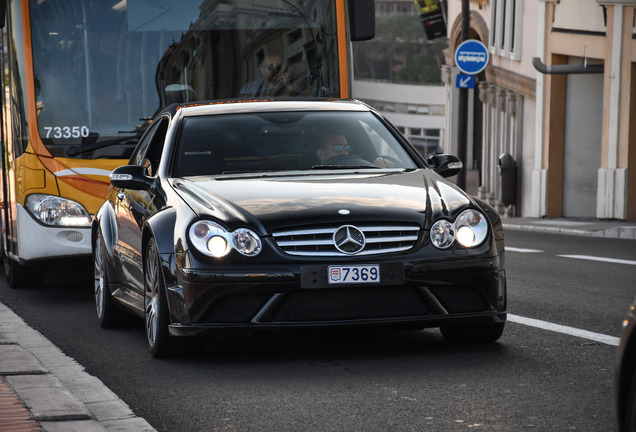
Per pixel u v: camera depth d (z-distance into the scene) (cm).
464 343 1299
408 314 1188
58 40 1969
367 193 1242
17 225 1950
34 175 1931
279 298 1162
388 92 13350
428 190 1267
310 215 1180
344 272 1163
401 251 1180
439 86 13062
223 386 1099
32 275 2042
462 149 4775
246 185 1279
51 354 1308
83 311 1728
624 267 2295
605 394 1012
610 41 3859
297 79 2097
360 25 2088
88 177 1938
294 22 2098
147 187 1375
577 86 4441
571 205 4491
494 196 5438
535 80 4628
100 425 920
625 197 3800
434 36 6719
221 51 2050
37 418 936
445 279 1187
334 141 1424
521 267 2320
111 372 1198
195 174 1368
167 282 1207
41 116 1944
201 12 2042
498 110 5341
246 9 2069
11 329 1508
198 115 1464
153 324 1279
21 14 1961
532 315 1544
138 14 2005
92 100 1964
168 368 1207
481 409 966
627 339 666
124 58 1991
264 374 1153
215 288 1165
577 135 4466
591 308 1623
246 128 1436
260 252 1166
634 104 3766
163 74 2008
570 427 896
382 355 1238
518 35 4906
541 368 1141
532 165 4769
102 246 1561
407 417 945
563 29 4322
